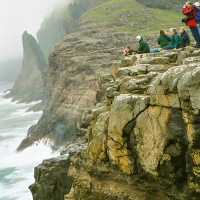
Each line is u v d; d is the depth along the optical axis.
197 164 14.79
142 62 22.44
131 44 99.69
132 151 17.62
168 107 15.75
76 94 92.12
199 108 14.27
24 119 148.38
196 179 14.99
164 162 15.91
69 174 23.94
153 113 16.34
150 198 17.77
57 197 35.31
